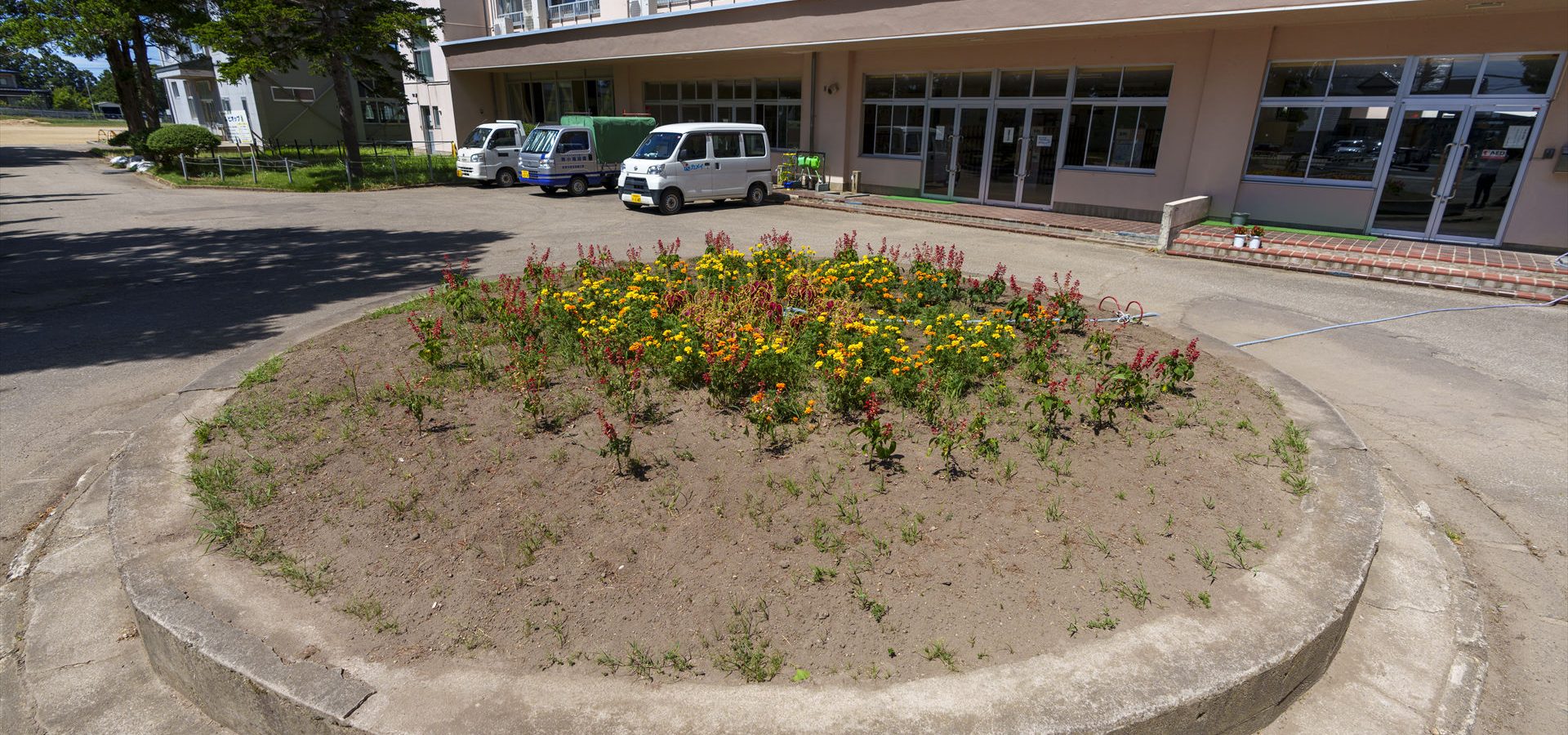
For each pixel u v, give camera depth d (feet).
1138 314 25.95
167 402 18.97
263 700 8.61
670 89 75.46
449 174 79.82
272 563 10.64
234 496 12.24
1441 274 31.09
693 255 37.09
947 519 11.40
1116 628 9.31
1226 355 20.29
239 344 23.45
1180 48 43.24
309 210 55.57
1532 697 10.01
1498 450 17.02
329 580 10.23
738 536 11.00
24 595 11.89
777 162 67.15
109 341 23.66
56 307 27.58
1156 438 14.38
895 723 7.91
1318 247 35.63
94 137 151.53
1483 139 35.55
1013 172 52.70
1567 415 18.84
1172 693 8.35
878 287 22.52
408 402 14.89
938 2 46.29
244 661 8.81
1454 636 10.86
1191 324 25.98
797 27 54.29
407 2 74.08
